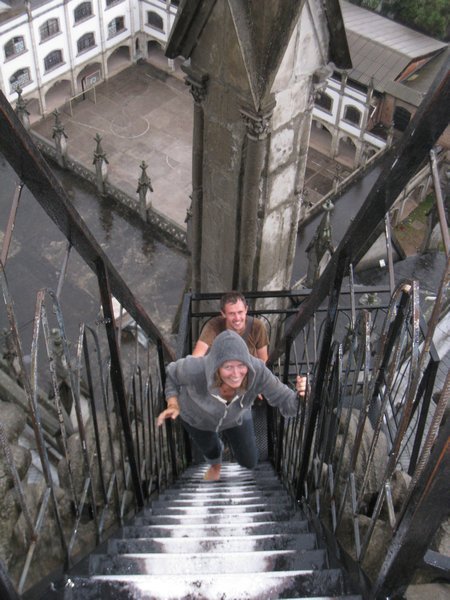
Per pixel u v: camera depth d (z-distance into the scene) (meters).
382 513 5.62
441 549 4.22
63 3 45.91
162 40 51.38
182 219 42.59
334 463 6.14
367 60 44.38
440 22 46.56
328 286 5.11
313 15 9.03
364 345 3.80
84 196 34.94
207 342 8.16
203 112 10.41
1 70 45.47
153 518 5.86
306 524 5.40
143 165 31.72
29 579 4.83
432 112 3.24
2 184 33.66
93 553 4.45
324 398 5.21
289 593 3.73
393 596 3.13
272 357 9.62
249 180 10.54
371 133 44.59
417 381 2.99
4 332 13.90
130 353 23.88
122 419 5.34
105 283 4.52
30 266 30.80
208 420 5.96
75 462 6.53
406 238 41.34
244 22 8.76
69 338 28.17
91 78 50.69
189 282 17.03
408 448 8.97
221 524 5.49
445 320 14.83
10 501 5.05
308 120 10.44
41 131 48.41
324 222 23.39
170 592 3.72
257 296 9.97
